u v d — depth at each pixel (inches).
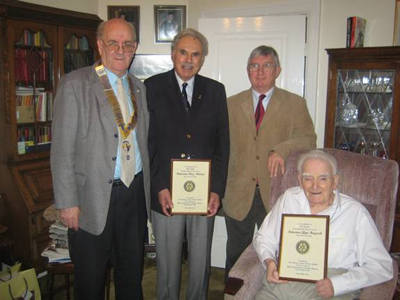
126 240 76.4
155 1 142.5
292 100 91.5
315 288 62.6
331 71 107.0
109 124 69.2
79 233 71.7
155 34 143.6
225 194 93.9
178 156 79.4
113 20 69.7
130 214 75.4
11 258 102.0
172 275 85.0
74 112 67.0
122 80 73.0
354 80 106.5
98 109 68.7
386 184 68.2
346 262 63.6
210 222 84.1
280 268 62.6
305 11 118.0
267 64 87.0
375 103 104.2
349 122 108.7
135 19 143.2
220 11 133.6
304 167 65.4
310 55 118.5
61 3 128.1
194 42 76.5
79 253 72.4
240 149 91.7
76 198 69.4
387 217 67.7
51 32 114.0
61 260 86.7
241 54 118.3
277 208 70.8
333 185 65.5
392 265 62.0
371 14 109.1
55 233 91.2
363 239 62.8
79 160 69.1
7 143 106.2
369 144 106.4
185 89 80.7
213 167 83.5
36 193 108.2
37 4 110.8
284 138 90.2
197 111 79.8
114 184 71.5
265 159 89.4
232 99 94.7
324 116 120.0
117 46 68.4
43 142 118.3
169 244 82.7
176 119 78.8
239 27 117.8
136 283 80.0
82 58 127.3
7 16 100.5
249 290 66.4
